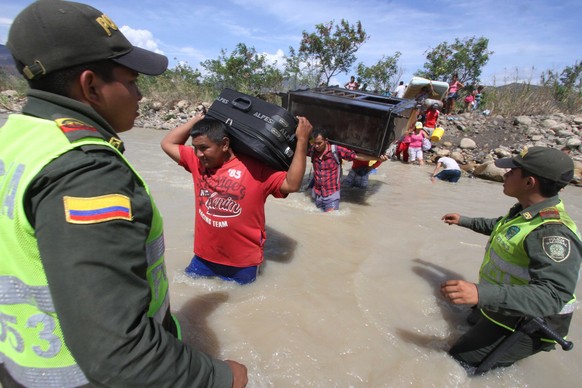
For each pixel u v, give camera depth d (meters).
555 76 13.15
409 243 4.17
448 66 16.30
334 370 2.20
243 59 15.44
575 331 2.75
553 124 10.71
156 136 10.20
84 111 0.96
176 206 4.67
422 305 2.96
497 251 2.37
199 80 16.09
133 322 0.81
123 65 1.01
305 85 17.00
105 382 0.80
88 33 0.92
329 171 4.95
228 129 2.57
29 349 0.93
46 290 0.88
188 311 2.63
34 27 0.89
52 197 0.80
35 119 0.93
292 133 2.61
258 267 3.12
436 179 7.71
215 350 2.27
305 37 16.45
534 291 1.83
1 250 0.88
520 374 2.30
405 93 11.07
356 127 4.73
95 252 0.78
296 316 2.67
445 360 2.33
